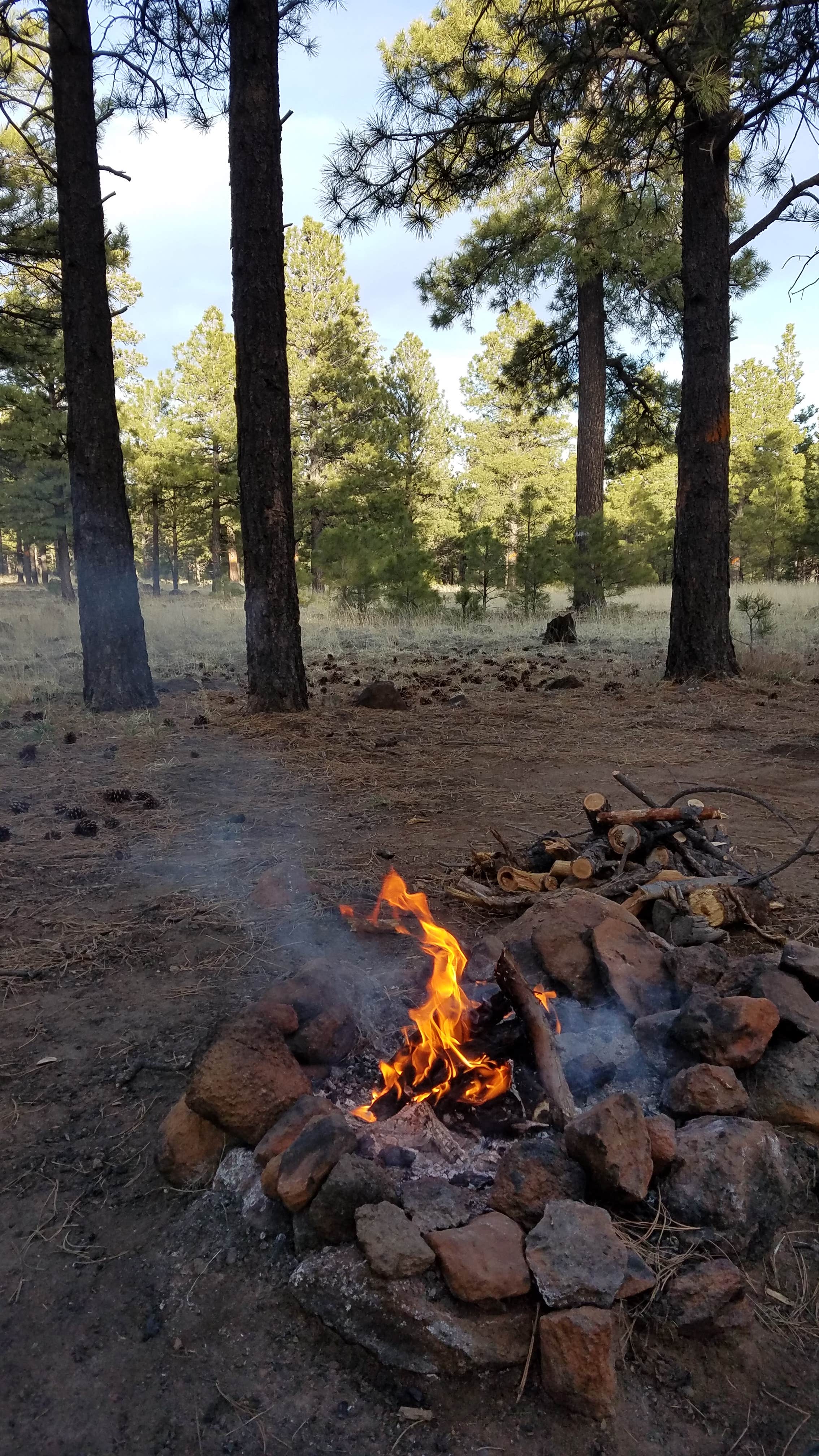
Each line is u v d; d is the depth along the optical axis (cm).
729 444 1074
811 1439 174
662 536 2717
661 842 420
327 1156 215
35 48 835
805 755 719
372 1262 191
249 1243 219
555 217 1611
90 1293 211
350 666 1278
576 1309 182
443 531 3638
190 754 748
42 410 2702
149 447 3569
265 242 828
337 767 703
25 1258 222
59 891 460
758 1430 176
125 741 799
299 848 520
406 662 1325
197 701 993
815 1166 237
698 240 1042
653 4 698
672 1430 176
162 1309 205
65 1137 269
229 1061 247
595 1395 176
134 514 3931
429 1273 194
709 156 1020
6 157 1540
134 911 434
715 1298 193
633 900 384
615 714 905
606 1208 218
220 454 3638
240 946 396
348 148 878
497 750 756
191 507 3912
